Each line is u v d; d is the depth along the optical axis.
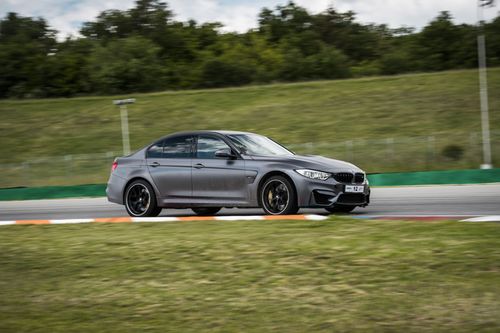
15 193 31.23
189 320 5.38
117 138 50.03
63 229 10.69
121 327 5.29
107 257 7.88
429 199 16.78
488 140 37.41
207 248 7.98
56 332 5.23
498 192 19.36
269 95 56.53
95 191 30.41
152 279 6.77
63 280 6.96
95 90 74.69
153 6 109.81
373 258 6.98
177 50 93.88
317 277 6.44
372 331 4.87
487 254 6.84
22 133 52.75
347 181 11.62
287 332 4.95
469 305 5.33
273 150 12.41
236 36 102.06
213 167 12.09
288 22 104.06
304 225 9.50
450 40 78.62
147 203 12.79
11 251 8.66
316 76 75.56
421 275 6.26
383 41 101.00
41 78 75.50
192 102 56.69
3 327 5.39
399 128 45.66
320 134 46.06
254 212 13.87
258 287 6.25
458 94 50.97
